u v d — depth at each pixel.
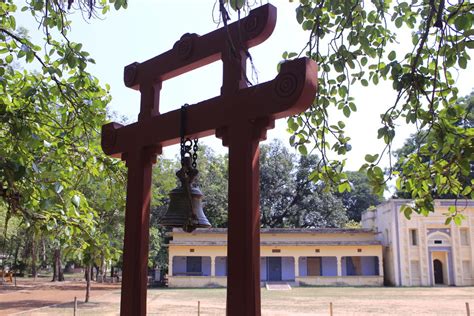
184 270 42.47
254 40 4.02
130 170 4.98
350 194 59.78
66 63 6.39
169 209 4.66
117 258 7.23
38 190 6.20
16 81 6.71
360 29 6.08
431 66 5.98
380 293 34.47
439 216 42.69
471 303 27.17
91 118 6.79
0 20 6.61
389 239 43.28
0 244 24.09
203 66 4.64
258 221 3.85
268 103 3.76
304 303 27.53
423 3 5.88
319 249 42.41
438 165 5.52
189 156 4.47
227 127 4.10
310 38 5.75
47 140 6.81
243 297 3.72
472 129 5.23
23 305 25.95
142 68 5.05
